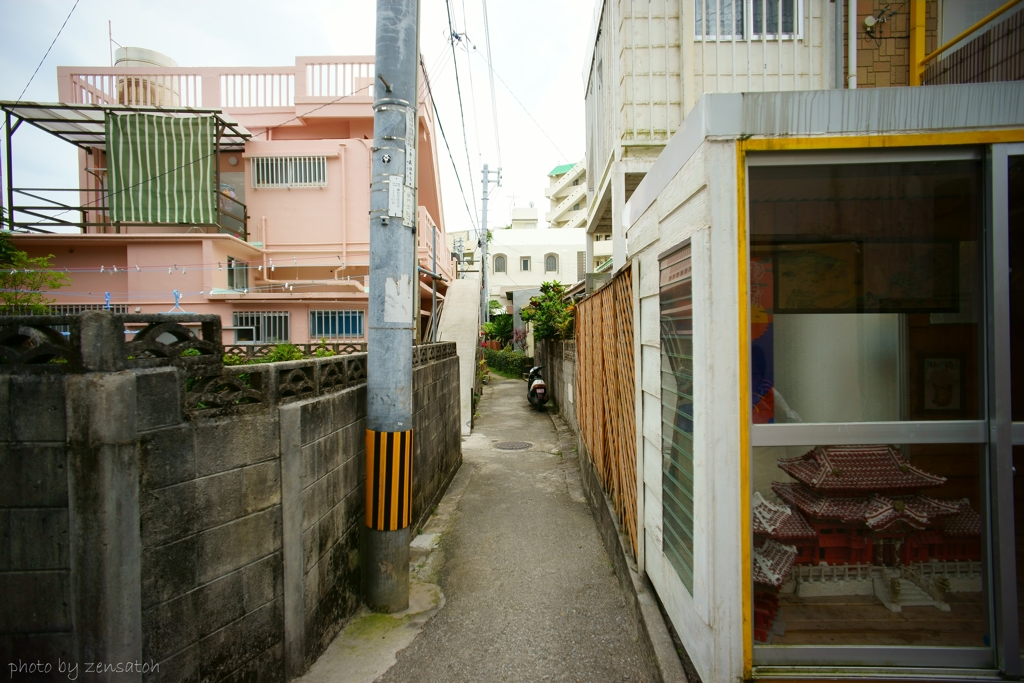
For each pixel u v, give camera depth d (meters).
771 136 2.17
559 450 9.27
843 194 2.51
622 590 3.97
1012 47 4.29
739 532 2.18
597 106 9.48
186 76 11.83
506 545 5.00
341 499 3.61
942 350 2.74
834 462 2.55
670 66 7.07
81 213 11.27
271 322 10.48
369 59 11.82
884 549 2.52
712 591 2.19
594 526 5.51
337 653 3.24
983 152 2.23
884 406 2.76
